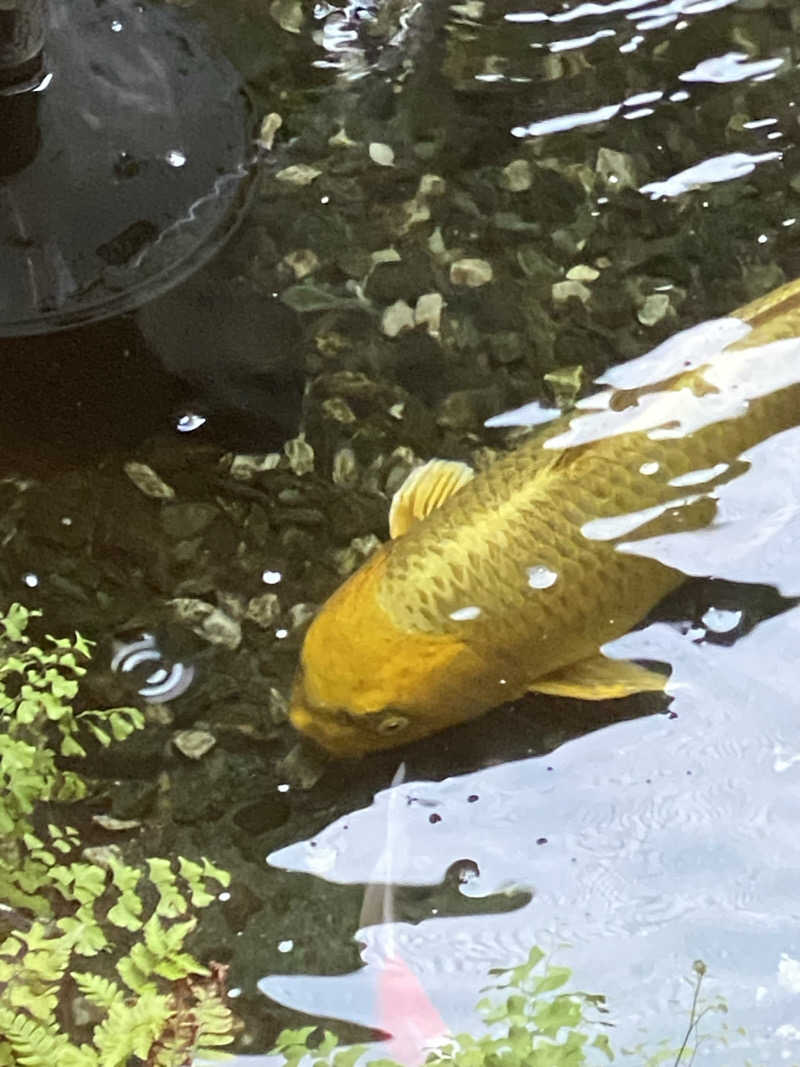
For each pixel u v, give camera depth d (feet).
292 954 2.66
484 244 3.51
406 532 2.80
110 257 3.20
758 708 2.84
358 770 2.83
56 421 3.22
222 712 2.94
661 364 3.24
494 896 2.69
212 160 3.37
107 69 3.38
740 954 2.63
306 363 3.33
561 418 3.06
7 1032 2.29
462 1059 2.35
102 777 2.87
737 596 2.88
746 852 2.72
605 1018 2.56
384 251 3.49
